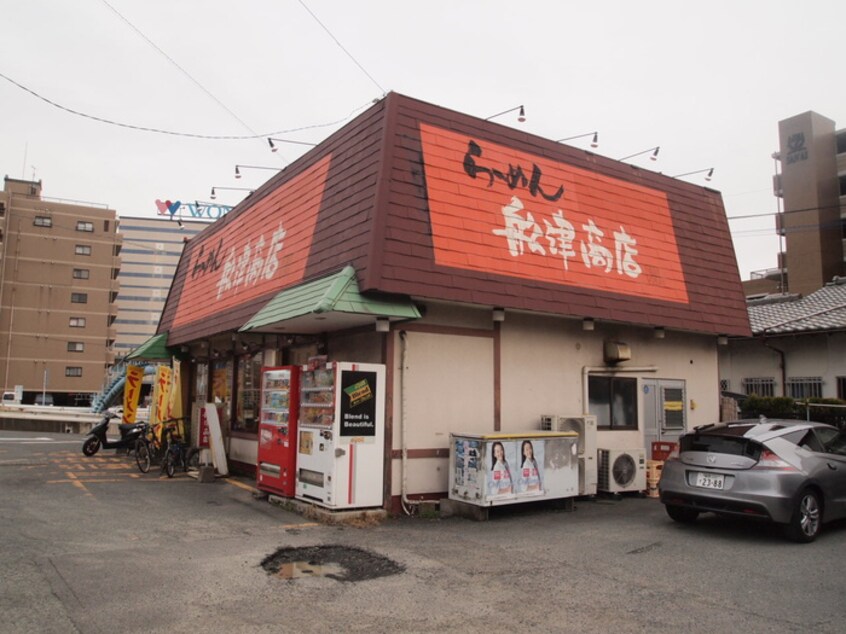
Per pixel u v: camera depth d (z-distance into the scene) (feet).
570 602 19.04
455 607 18.53
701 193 48.93
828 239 168.04
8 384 205.16
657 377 44.19
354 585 20.45
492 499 30.55
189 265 60.80
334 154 37.45
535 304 34.19
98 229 220.02
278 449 34.40
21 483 39.73
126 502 33.99
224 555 23.56
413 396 32.63
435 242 31.63
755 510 26.35
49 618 16.75
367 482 30.76
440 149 33.76
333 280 29.86
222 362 52.80
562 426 36.32
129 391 62.54
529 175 37.50
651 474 39.22
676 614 18.10
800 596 19.71
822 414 50.98
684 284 43.60
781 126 176.35
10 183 225.76
